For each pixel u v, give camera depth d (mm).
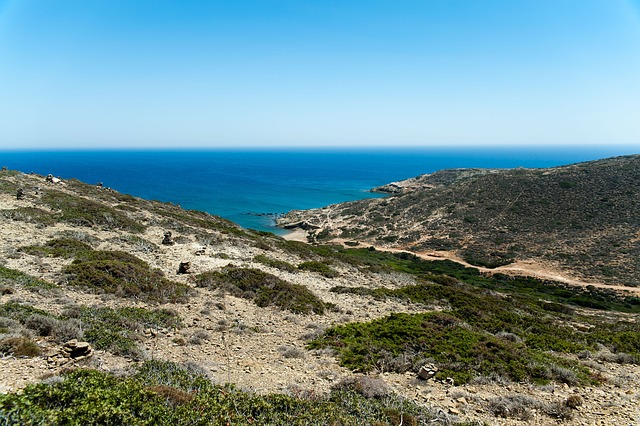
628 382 12391
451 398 10391
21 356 8945
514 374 12164
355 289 24891
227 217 110125
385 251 74688
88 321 12266
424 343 14148
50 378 7621
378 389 9914
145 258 24281
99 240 25609
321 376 11258
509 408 9758
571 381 12000
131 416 5992
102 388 6789
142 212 39781
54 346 10086
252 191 162250
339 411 8211
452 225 84625
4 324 10352
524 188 93125
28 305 12555
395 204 105625
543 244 68312
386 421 8078
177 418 6379
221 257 27641
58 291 15109
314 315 18938
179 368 9922
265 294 20516
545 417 9570
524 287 51938
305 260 34469
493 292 38750
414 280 35219
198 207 121500
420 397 10344
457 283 38688
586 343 18234
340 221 101625
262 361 12227
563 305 38219
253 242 36281
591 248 63812
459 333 15453
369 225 94875
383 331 15281
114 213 33250
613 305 44281
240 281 22094
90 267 18094
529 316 25047
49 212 30047
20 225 25078
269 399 8297
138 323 13547
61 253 20500
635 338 18828
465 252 70250
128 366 9836
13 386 7410
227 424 6672
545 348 15984
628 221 69375
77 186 45812
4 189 34188
